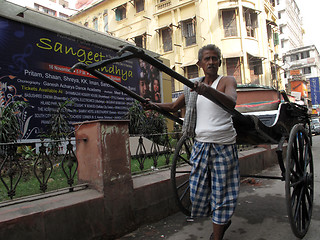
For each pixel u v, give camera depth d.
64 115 5.74
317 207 3.48
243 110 4.36
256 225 3.00
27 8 5.27
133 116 6.77
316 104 34.09
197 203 2.34
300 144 2.75
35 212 2.14
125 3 20.03
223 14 16.97
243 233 2.81
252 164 5.58
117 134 2.86
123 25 20.25
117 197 2.75
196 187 2.31
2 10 5.19
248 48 16.86
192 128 2.33
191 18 17.30
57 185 3.26
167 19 18.41
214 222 2.17
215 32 16.80
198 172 2.31
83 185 2.80
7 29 5.36
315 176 5.27
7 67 5.29
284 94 4.00
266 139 2.73
